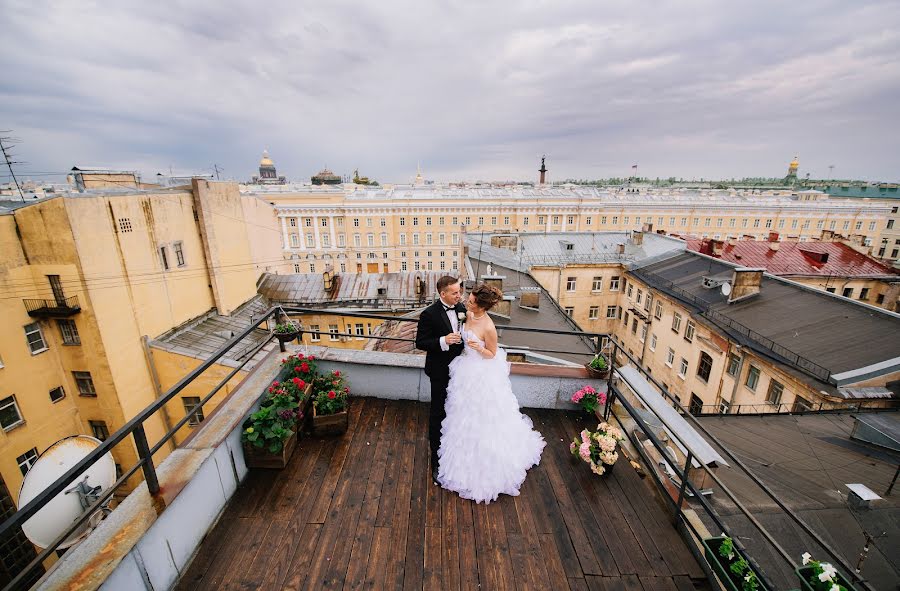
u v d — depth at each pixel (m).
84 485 6.12
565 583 3.07
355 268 62.72
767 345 16.98
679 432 3.45
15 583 2.07
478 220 62.66
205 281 22.09
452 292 3.92
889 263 35.44
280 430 3.96
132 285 17.52
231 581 3.02
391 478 4.05
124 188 20.31
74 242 15.04
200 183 21.06
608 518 3.66
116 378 16.94
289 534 3.41
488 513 3.67
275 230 35.47
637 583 3.09
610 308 32.75
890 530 7.68
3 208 14.96
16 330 15.27
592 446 4.20
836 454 10.59
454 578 3.07
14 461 15.51
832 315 17.39
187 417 3.41
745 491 8.80
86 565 2.45
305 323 27.39
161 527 2.89
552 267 31.25
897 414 12.44
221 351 3.89
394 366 5.30
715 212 65.12
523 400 5.33
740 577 2.99
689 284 24.72
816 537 2.42
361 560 3.19
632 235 34.12
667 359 24.67
